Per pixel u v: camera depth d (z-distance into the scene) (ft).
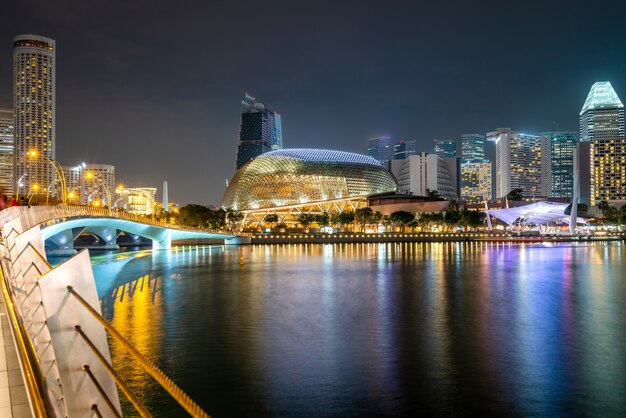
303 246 639.76
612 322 159.74
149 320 162.40
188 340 134.92
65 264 24.58
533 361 116.06
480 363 114.93
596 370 109.81
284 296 213.87
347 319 164.55
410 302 199.11
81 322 24.44
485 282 261.85
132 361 114.01
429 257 433.48
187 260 403.13
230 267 342.85
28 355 28.40
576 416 86.58
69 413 23.52
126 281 266.16
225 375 106.01
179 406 88.79
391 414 86.84
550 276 289.33
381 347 128.57
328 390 97.86
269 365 112.68
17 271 40.57
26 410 30.17
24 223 140.56
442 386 100.07
